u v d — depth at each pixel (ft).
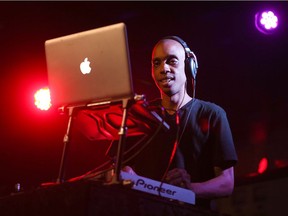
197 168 7.84
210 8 16.38
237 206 19.10
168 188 6.24
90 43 6.16
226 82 17.03
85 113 6.58
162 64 8.18
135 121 6.73
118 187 5.46
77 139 17.84
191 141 7.94
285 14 15.85
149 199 5.74
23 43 16.62
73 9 16.55
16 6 16.08
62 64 6.36
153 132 7.08
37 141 17.31
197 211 6.27
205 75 17.01
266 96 17.19
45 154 17.39
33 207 5.58
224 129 7.97
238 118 18.08
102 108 6.37
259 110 17.63
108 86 6.09
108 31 6.05
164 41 8.32
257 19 15.96
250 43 16.38
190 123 8.05
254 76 16.85
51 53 6.42
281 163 18.12
